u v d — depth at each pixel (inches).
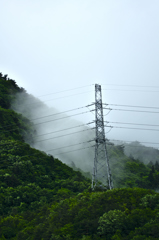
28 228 1951.3
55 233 1672.0
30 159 3607.3
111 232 1562.5
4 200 2613.2
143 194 1920.5
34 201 2723.9
